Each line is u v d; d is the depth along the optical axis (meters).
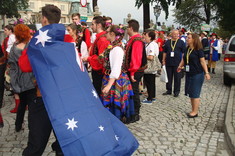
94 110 2.34
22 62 2.42
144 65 4.77
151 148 3.75
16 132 4.20
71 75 2.34
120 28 3.86
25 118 4.91
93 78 4.88
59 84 2.27
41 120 2.49
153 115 5.34
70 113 2.22
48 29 2.39
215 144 3.99
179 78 7.06
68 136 2.16
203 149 3.80
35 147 2.49
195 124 4.88
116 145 2.34
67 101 2.25
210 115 5.47
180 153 3.63
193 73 5.09
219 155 3.63
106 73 4.12
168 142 3.99
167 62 7.12
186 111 5.70
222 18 30.45
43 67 2.29
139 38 4.46
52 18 2.51
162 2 21.53
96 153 2.19
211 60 12.15
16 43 4.03
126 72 4.56
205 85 9.00
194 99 5.21
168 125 4.77
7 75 5.92
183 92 7.70
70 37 2.57
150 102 6.24
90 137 2.21
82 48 5.19
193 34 4.99
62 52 2.37
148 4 21.97
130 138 2.61
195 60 5.03
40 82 2.28
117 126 2.62
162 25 23.00
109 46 3.91
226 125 4.48
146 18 22.28
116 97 4.12
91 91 2.46
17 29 3.97
